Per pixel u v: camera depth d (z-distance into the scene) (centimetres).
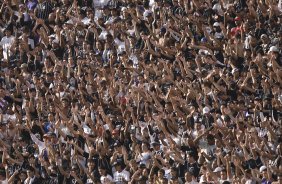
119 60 11756
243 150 10506
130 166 10719
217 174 10400
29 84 11825
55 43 12069
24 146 11206
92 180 10819
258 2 11681
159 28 11856
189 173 10506
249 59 11338
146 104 11144
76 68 11781
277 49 11306
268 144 10569
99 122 11119
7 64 12106
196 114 10969
